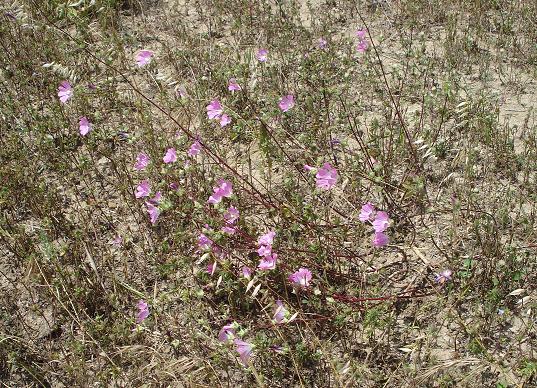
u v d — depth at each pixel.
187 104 1.37
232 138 1.30
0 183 1.23
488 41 1.60
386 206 1.14
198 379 0.92
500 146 1.23
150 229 1.16
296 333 0.95
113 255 1.11
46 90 1.51
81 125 1.28
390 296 0.94
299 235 1.08
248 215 1.14
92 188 1.25
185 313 1.01
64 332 1.02
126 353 0.96
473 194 1.13
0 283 1.10
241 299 0.99
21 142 1.35
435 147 1.18
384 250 1.07
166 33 1.76
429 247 1.07
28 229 1.19
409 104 1.40
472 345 0.88
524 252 1.02
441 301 0.96
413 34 1.66
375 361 0.91
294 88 1.45
